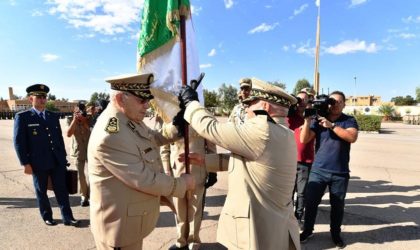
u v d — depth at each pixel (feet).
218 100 159.22
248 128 5.72
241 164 6.06
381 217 15.17
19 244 11.78
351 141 11.45
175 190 6.63
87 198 16.53
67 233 12.87
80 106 16.43
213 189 19.85
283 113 6.22
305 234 12.38
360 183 22.20
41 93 13.46
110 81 6.48
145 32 9.13
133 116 6.64
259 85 6.23
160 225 13.93
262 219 5.84
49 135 13.44
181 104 6.81
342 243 12.10
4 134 57.06
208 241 12.40
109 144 6.00
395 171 26.55
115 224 6.31
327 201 17.80
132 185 6.09
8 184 20.48
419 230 13.60
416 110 150.00
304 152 13.71
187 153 7.72
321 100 11.95
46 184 13.61
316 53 45.21
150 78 6.77
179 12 8.04
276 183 5.86
